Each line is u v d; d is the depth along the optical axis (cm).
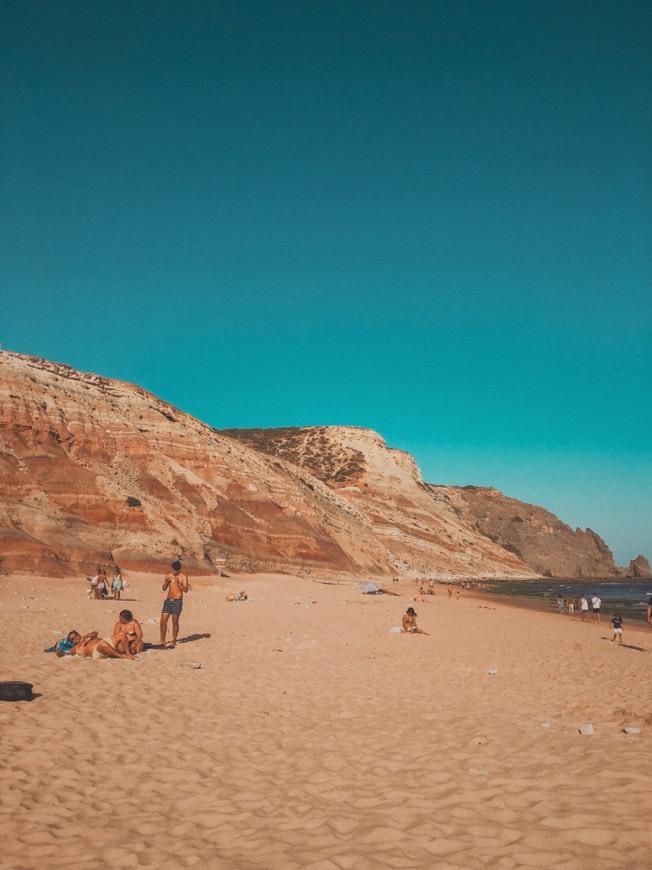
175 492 6203
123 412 6831
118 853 453
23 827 488
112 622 1941
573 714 967
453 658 1611
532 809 536
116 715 835
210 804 554
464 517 19888
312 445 15488
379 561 9456
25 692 866
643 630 3575
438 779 621
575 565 18412
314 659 1449
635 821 506
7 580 3438
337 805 553
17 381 5612
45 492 4850
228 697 995
